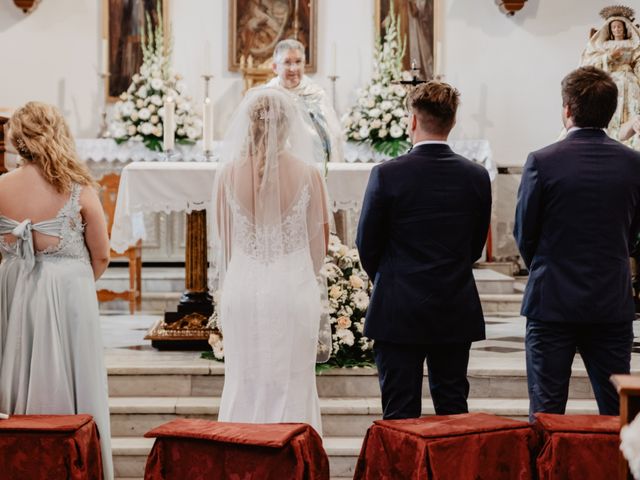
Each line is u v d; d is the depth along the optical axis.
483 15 10.18
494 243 9.94
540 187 3.52
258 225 3.64
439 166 3.46
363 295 5.34
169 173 5.68
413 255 3.47
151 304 8.15
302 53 6.85
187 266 5.95
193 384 5.27
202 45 10.09
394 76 9.34
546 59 10.17
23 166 3.63
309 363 3.72
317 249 3.73
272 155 3.59
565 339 3.56
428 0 10.13
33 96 10.02
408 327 3.45
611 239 3.51
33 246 3.59
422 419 3.25
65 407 3.60
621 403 2.60
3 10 9.98
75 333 3.64
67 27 10.02
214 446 3.07
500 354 5.79
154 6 10.03
